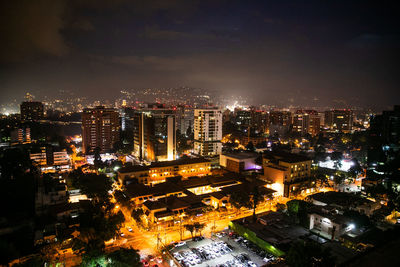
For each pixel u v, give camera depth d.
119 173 151.38
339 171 169.88
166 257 86.94
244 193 118.50
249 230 96.50
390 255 36.78
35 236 96.31
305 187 143.75
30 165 169.62
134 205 117.94
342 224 91.50
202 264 82.12
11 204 122.25
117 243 95.62
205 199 129.50
